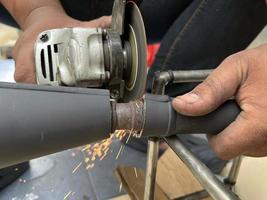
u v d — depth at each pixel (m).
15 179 1.03
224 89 0.45
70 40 0.54
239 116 0.46
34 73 0.59
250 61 0.47
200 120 0.46
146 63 0.52
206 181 0.46
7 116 0.38
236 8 0.82
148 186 0.64
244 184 1.06
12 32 1.38
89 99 0.42
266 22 0.92
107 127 0.43
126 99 0.59
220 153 0.48
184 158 0.49
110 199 1.00
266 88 0.45
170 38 0.89
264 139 0.46
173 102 0.46
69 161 1.09
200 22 0.84
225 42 0.88
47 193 1.00
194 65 0.90
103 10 0.94
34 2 0.76
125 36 0.59
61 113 0.40
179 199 0.97
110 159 1.11
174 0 0.92
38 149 0.41
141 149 1.14
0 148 0.38
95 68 0.54
